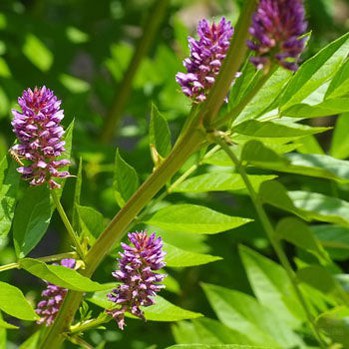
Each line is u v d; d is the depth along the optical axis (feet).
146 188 2.45
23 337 3.96
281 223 2.13
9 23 4.50
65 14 6.03
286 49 2.22
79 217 2.56
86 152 3.80
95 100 5.30
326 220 2.15
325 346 2.13
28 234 2.51
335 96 2.43
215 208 3.79
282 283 3.10
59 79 4.68
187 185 2.64
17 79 4.64
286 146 2.57
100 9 5.54
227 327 3.01
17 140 2.48
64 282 2.35
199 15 6.27
